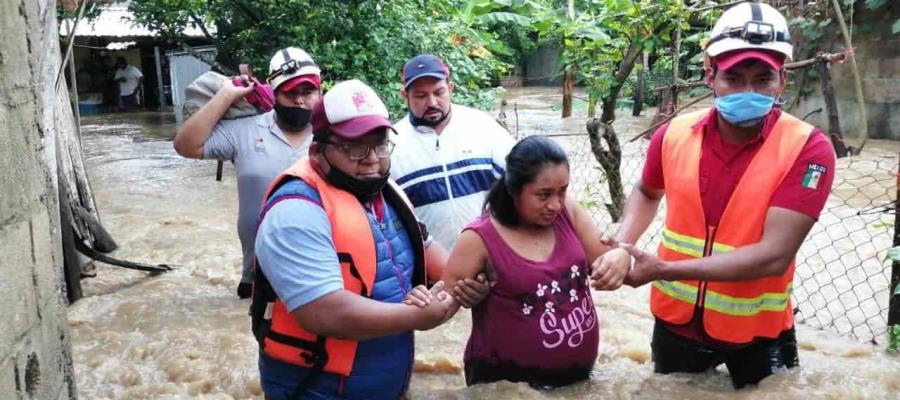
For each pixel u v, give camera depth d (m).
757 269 2.87
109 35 19.08
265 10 10.53
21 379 1.99
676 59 10.19
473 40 11.40
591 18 8.32
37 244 2.15
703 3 7.77
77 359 4.45
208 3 11.41
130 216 8.40
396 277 2.73
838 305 5.15
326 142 2.57
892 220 6.89
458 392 3.12
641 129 14.62
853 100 12.71
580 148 11.10
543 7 10.24
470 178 4.36
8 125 1.98
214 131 5.07
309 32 9.99
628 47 7.71
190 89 5.21
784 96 13.70
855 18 12.55
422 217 4.38
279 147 5.08
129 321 5.15
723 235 3.05
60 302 2.34
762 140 2.99
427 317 2.54
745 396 3.15
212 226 7.90
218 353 4.44
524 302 3.03
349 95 2.55
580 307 3.10
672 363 3.41
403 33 10.01
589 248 3.20
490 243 3.01
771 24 2.84
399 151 4.38
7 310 1.92
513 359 3.08
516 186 2.88
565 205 3.16
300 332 2.66
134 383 4.15
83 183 7.12
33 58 2.21
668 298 3.33
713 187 3.07
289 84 4.88
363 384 2.74
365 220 2.63
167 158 12.86
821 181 2.86
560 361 3.09
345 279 2.58
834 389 3.25
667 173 3.24
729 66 2.81
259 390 3.94
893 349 3.93
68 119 6.96
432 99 4.30
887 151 11.12
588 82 7.91
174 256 6.77
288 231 2.49
